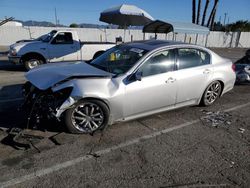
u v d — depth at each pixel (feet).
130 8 38.50
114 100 12.40
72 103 11.56
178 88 14.69
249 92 22.52
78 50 32.76
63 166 9.85
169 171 9.83
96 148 11.29
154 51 13.79
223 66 17.21
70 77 11.95
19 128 12.67
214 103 18.58
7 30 71.26
